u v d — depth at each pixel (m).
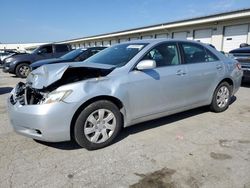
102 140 3.41
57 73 3.19
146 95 3.71
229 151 3.31
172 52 4.18
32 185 2.58
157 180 2.65
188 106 4.41
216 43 19.58
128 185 2.58
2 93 7.89
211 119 4.64
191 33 22.08
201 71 4.46
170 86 3.98
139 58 3.74
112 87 3.37
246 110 5.27
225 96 5.10
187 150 3.35
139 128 4.18
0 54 22.45
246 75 7.98
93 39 40.22
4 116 5.05
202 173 2.77
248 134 3.90
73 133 3.27
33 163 3.03
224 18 17.95
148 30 26.47
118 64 3.75
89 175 2.77
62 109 3.03
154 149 3.39
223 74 4.88
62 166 2.96
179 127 4.23
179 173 2.78
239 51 8.28
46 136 3.05
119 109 3.57
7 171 2.85
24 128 3.21
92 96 3.19
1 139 3.77
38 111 3.01
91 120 3.28
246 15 16.44
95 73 3.50
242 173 2.76
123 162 3.05
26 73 12.38
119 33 32.12
